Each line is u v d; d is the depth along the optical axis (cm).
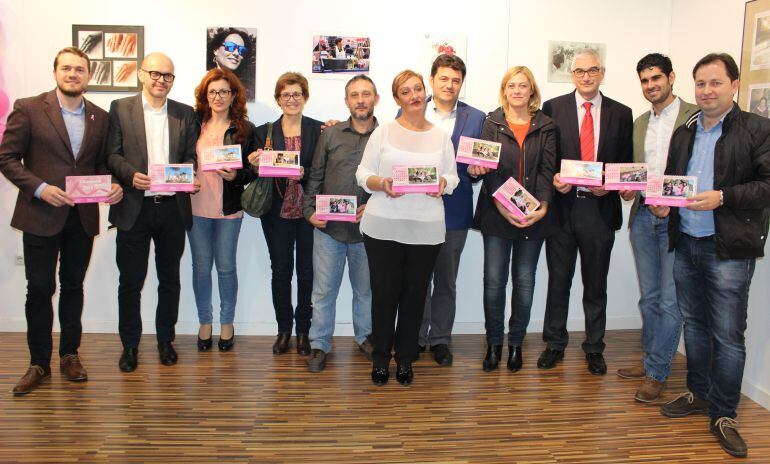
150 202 318
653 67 298
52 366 333
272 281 360
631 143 327
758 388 303
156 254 334
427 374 334
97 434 254
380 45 393
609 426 273
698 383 285
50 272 299
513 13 399
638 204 318
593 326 341
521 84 310
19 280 394
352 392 306
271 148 337
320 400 295
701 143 264
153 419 270
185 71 386
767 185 239
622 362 359
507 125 320
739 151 246
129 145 311
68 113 299
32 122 288
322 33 390
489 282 336
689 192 257
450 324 354
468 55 398
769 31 310
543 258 423
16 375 318
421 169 279
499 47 400
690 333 281
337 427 266
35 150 291
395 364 345
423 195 291
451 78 322
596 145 326
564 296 344
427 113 347
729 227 246
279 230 348
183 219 324
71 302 313
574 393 311
